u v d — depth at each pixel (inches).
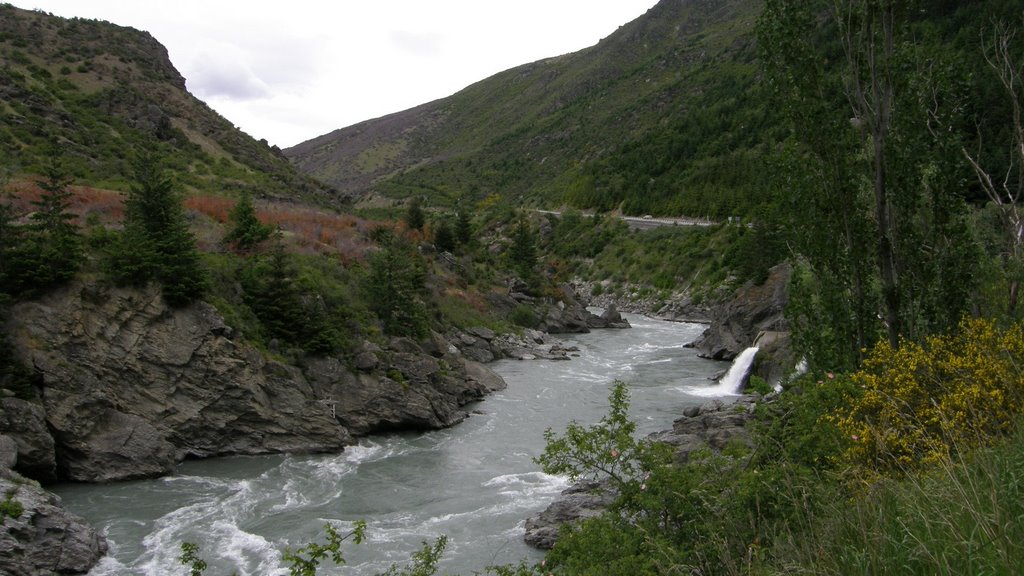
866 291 593.6
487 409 1307.8
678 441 861.8
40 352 860.0
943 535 216.8
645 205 4537.4
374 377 1154.7
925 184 573.0
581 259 4101.9
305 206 2470.5
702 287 3056.1
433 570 524.7
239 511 792.9
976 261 559.2
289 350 1095.0
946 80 563.5
